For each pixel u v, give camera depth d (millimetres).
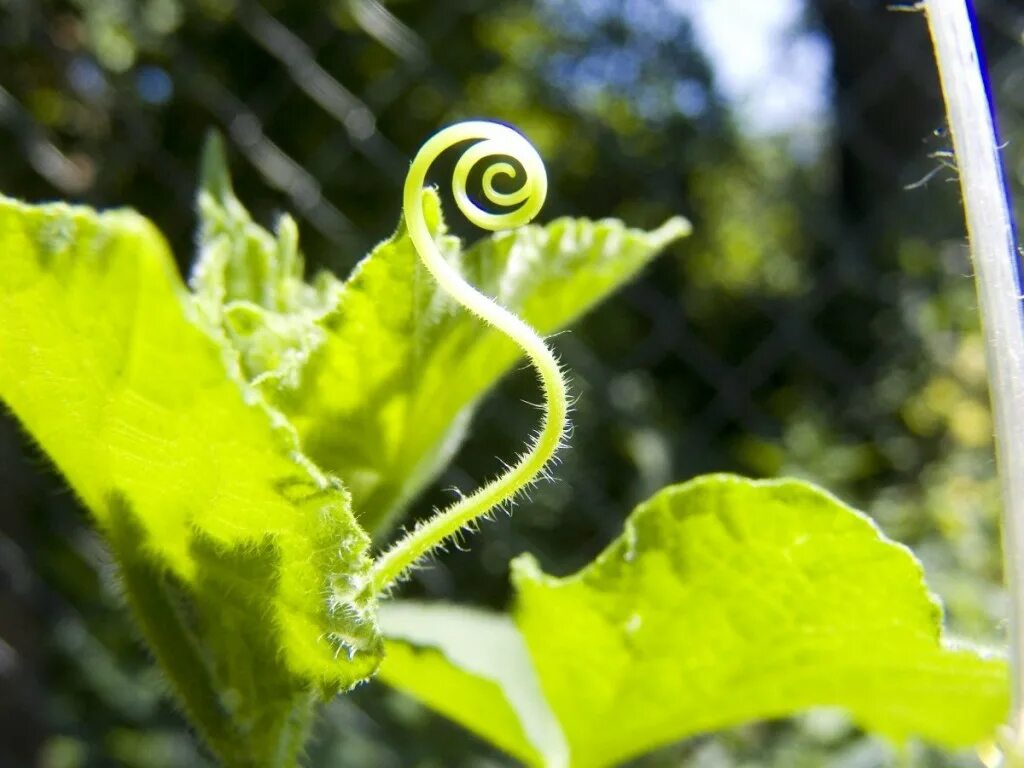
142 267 96
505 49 888
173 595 123
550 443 119
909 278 676
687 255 1022
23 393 113
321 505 109
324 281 156
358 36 779
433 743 552
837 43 715
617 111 947
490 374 140
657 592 152
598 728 171
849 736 519
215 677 123
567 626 159
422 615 181
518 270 153
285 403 130
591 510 666
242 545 114
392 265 127
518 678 181
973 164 120
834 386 841
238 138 566
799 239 993
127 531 120
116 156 663
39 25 653
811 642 153
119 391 105
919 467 655
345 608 112
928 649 147
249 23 670
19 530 573
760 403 896
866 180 750
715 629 155
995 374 117
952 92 121
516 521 661
